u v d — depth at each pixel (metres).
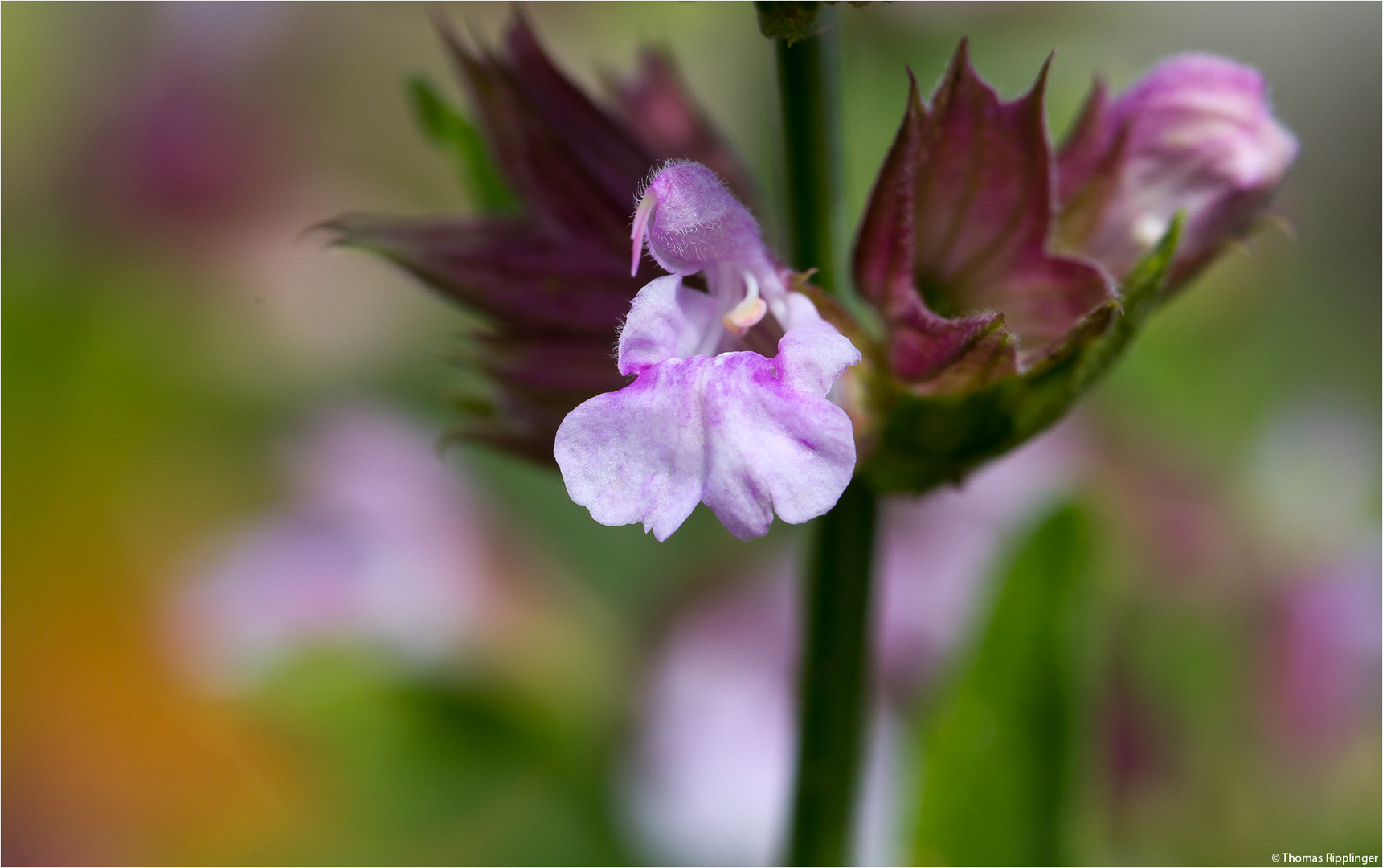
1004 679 0.20
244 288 0.28
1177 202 0.19
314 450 0.24
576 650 0.23
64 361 0.30
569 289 0.19
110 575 0.31
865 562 0.19
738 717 0.23
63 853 0.29
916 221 0.18
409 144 0.29
